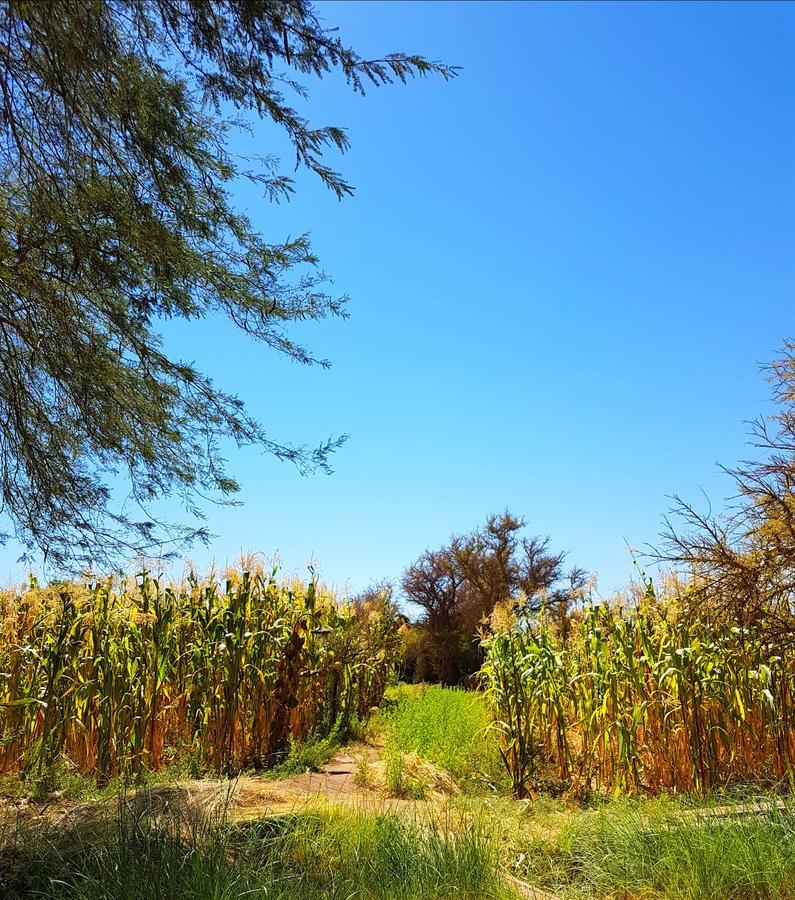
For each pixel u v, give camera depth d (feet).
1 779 24.85
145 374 18.13
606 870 15.39
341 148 14.85
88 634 27.40
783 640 22.98
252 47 13.52
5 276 15.81
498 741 28.35
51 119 13.94
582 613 29.89
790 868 14.06
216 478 19.47
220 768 26.37
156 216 15.62
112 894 12.41
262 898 12.60
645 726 25.11
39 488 17.54
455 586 97.25
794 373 24.82
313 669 31.94
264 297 18.34
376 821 16.17
